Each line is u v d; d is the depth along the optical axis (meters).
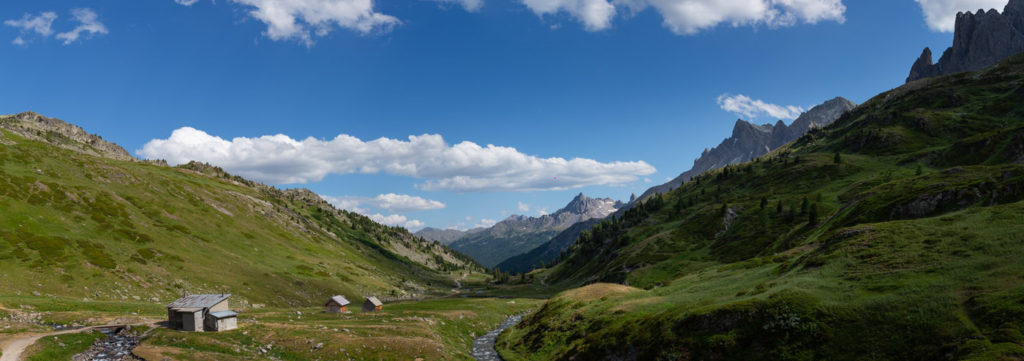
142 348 55.16
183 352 54.41
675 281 101.75
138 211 164.88
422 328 78.31
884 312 44.12
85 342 56.78
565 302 92.88
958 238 56.09
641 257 190.62
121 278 107.25
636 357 55.59
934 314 40.69
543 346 74.81
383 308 122.44
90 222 134.25
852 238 69.50
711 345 49.88
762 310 50.47
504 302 145.25
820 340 44.47
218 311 68.38
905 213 101.44
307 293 147.50
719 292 69.56
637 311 69.00
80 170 189.25
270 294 133.25
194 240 157.62
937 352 36.94
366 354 61.94
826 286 54.03
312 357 59.50
